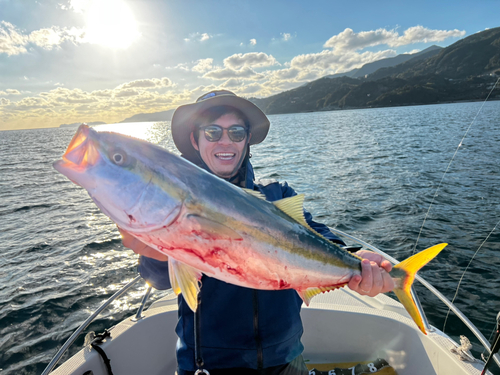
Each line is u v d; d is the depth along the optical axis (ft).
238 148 7.45
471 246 24.27
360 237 27.37
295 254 5.92
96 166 5.07
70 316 19.24
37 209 44.88
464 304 17.78
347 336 10.39
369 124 194.70
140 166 5.14
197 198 5.27
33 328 18.38
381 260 6.80
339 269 6.40
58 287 22.54
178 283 5.45
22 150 180.04
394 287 6.66
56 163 5.04
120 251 28.22
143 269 6.77
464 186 39.99
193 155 8.76
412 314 6.59
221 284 6.51
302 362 7.18
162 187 5.15
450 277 20.49
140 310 10.53
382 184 44.09
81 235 32.76
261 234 5.60
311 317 10.64
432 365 8.82
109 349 9.30
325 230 7.83
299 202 6.32
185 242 5.27
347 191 41.60
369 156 69.56
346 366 10.04
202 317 6.52
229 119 7.40
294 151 87.92
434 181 43.60
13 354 16.53
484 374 6.19
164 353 10.46
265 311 6.54
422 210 32.48
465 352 8.30
